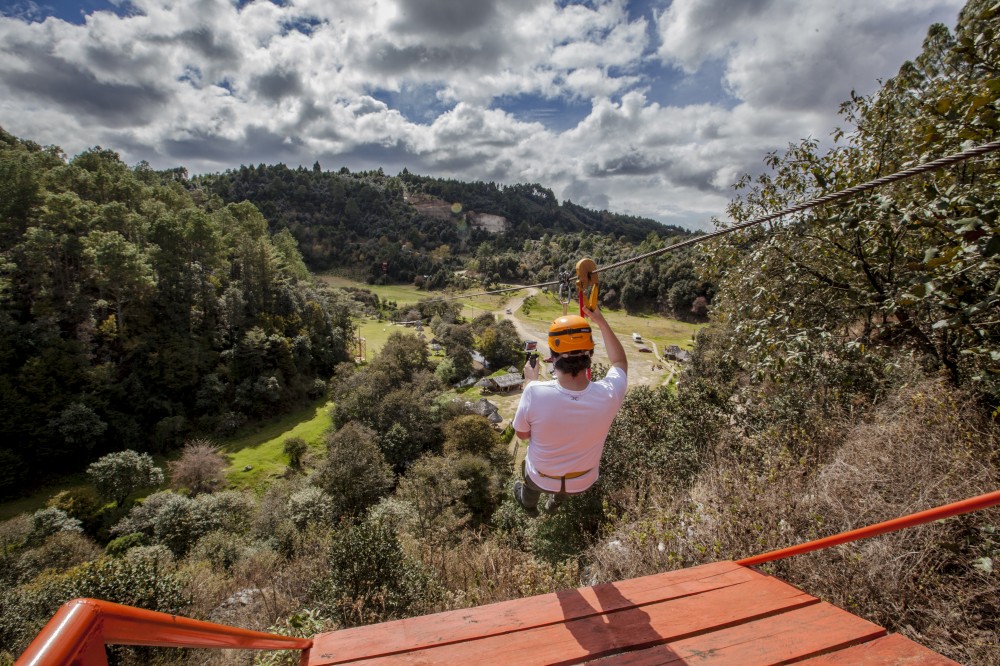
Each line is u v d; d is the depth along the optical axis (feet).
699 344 71.26
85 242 151.53
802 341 16.60
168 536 86.74
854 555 10.90
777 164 23.63
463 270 491.72
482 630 6.41
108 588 33.50
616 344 7.45
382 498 95.96
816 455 18.66
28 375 129.29
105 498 108.99
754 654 5.89
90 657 2.66
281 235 314.55
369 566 26.50
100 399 138.21
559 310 350.84
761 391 29.76
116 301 157.38
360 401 152.76
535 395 6.46
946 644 9.37
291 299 213.46
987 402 14.82
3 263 142.72
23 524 90.33
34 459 125.80
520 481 7.93
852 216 13.14
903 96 19.89
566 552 33.88
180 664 24.38
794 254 21.86
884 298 17.92
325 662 5.85
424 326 306.35
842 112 21.85
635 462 36.29
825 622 6.55
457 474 97.04
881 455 14.46
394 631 6.39
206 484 119.65
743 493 15.38
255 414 167.94
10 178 165.68
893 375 21.50
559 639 6.26
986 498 4.76
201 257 187.83
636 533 16.14
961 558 10.66
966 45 12.56
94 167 239.09
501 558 23.71
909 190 17.42
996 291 9.68
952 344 16.35
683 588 7.42
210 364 165.99
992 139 10.30
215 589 42.24
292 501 89.97
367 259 489.67
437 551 33.09
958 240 10.86
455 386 209.77
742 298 25.46
